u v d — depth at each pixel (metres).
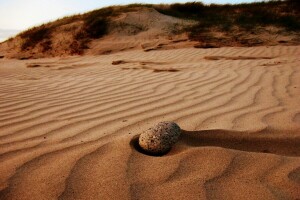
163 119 2.67
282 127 2.39
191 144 2.16
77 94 3.73
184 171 1.71
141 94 3.63
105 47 11.23
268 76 4.49
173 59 7.75
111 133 2.34
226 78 4.48
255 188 1.54
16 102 3.39
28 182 1.64
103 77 5.02
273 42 10.24
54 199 1.50
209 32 12.06
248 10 15.88
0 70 6.95
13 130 2.49
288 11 14.87
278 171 1.69
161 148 1.91
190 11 16.48
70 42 12.09
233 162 1.78
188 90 3.80
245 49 8.80
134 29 12.91
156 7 16.47
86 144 2.12
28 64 8.51
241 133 2.28
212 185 1.57
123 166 1.77
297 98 3.28
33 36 12.97
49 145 2.14
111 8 15.48
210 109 2.96
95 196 1.51
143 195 1.51
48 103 3.32
